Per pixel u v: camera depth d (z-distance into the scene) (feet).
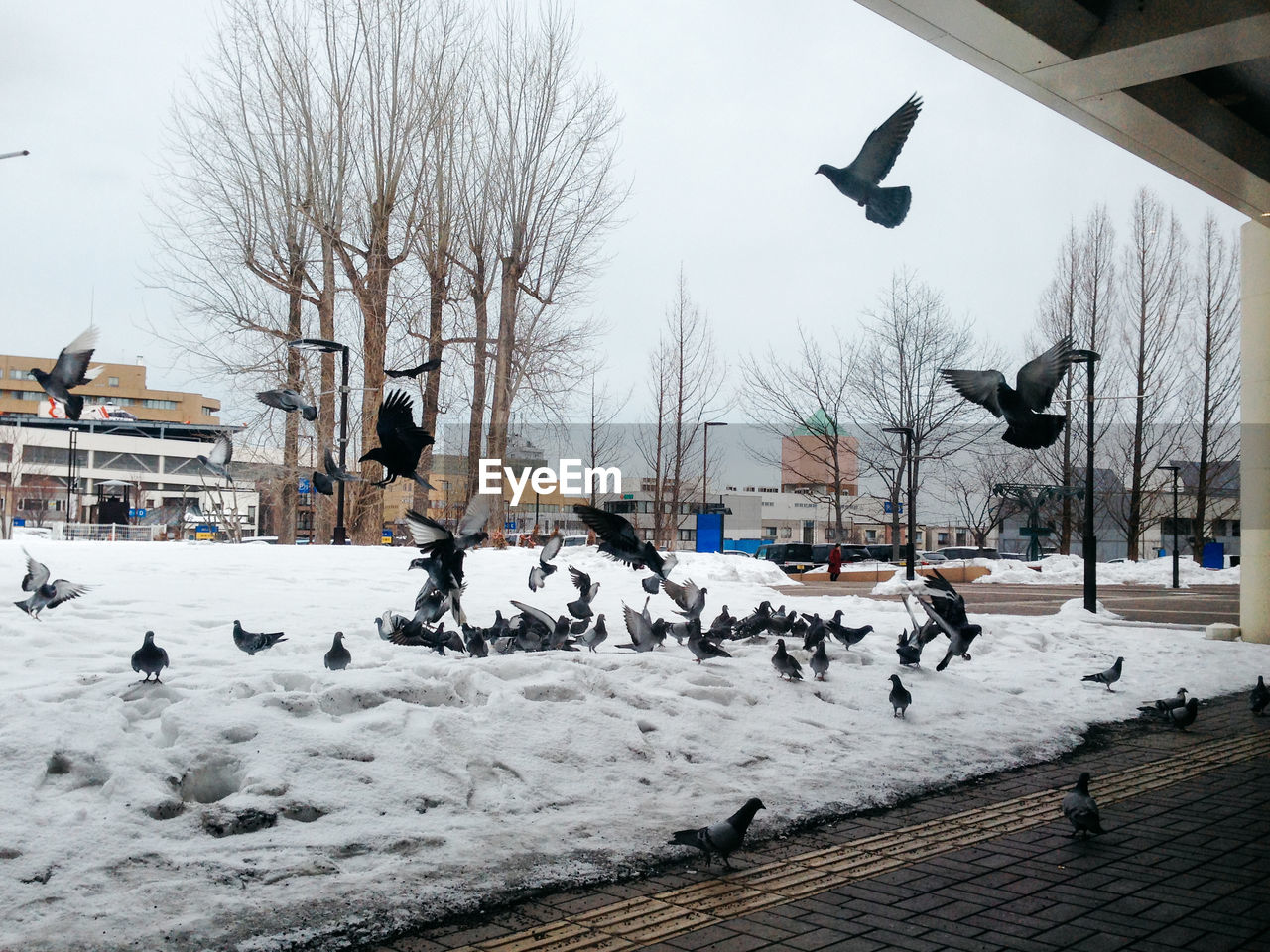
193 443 270.46
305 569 59.98
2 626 31.60
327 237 113.39
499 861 18.52
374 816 19.29
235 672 25.82
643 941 15.96
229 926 15.17
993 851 21.17
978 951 15.83
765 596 67.41
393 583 55.72
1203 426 166.30
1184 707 35.12
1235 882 19.35
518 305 122.42
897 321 152.76
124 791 18.49
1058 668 43.47
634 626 33.53
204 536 190.08
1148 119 37.04
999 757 29.09
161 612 37.45
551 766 22.88
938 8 29.73
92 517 208.54
